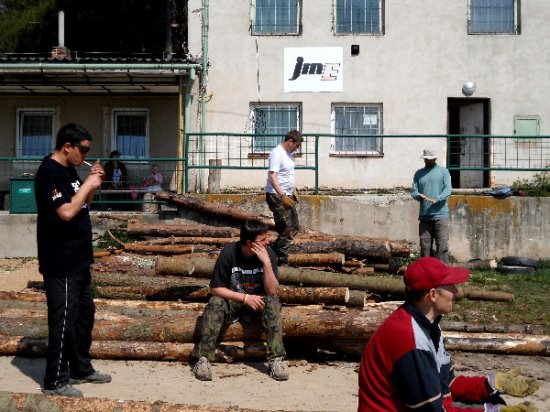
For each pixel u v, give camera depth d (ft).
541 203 42.68
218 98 53.36
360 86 53.52
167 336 22.65
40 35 74.13
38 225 18.42
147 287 28.55
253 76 53.36
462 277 11.23
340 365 22.62
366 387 11.15
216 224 41.50
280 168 30.60
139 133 55.47
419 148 53.52
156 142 55.11
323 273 29.25
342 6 53.72
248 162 52.80
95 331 22.81
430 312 11.32
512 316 30.32
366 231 42.70
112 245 39.83
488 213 42.60
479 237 42.60
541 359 24.64
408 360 10.70
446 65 53.52
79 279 18.54
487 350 25.14
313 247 34.32
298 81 53.42
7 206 53.26
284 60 53.42
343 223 42.73
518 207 42.63
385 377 10.95
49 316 18.28
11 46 74.08
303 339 23.07
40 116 55.52
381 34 53.57
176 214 42.16
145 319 23.81
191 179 52.31
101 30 74.38
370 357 11.19
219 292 21.56
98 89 53.06
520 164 53.72
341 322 22.00
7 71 47.01
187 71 47.57
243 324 22.52
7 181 55.21
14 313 25.43
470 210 42.63
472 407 11.94
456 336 25.68
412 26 53.52
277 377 20.61
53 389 18.12
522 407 11.73
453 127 56.54
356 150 53.62
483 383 12.21
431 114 53.52
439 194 35.99
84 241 18.66
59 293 18.20
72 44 74.33
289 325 22.25
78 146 18.44
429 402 10.61
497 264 39.65
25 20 73.82
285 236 30.86
